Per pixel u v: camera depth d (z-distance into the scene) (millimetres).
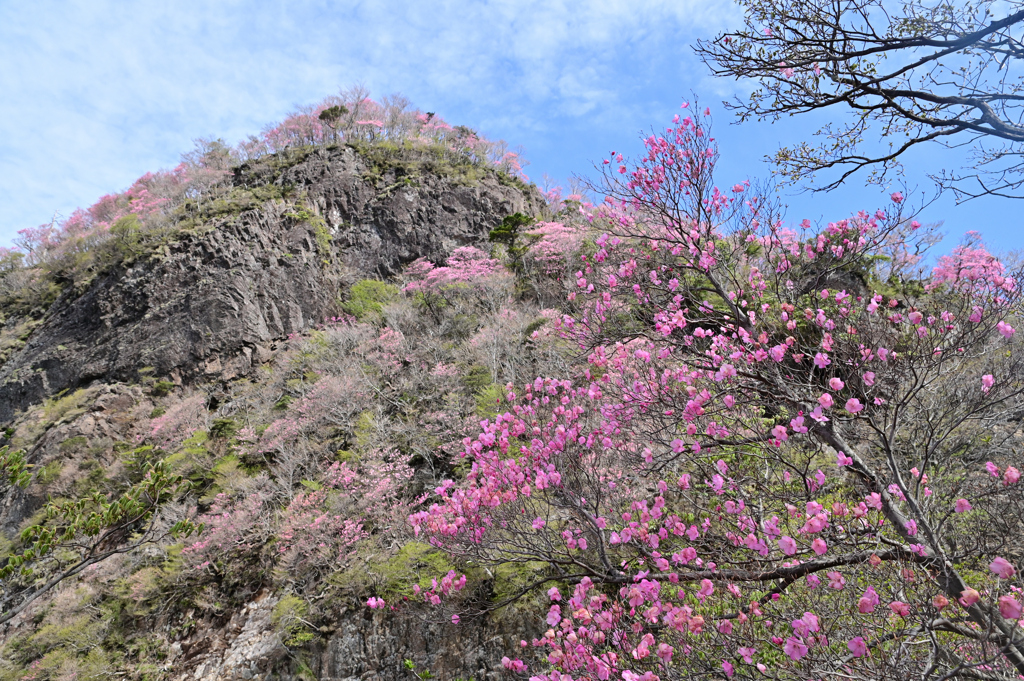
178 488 7836
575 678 4406
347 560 11320
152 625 12133
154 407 19922
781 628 4695
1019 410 4641
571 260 18844
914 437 4980
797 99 5234
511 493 5637
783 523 4582
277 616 10852
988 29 4273
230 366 21438
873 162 5426
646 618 4688
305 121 36438
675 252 6105
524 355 16719
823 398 3930
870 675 3551
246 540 13172
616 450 6027
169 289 23188
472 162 37062
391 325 23281
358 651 9812
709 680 4133
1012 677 3334
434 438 14586
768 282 5883
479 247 30047
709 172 5996
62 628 11984
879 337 4555
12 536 16250
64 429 18859
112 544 13898
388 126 38781
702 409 4863
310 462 15547
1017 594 4074
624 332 6289
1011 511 4570
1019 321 4953
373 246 29016
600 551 5184
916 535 3951
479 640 8945
